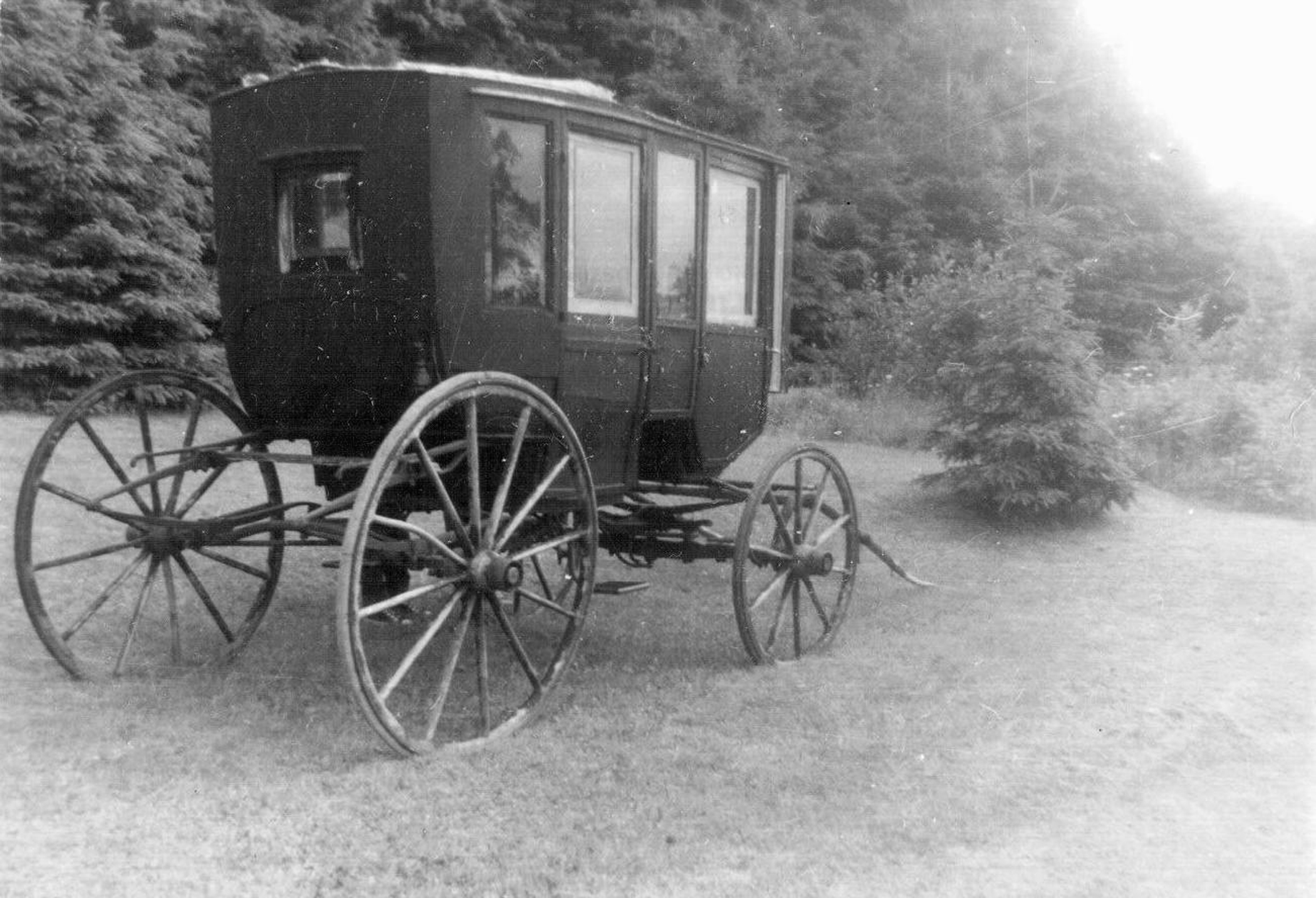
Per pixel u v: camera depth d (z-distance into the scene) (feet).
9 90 41.47
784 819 13.75
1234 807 14.83
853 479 42.37
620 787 14.46
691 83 69.46
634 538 21.71
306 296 16.80
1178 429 45.34
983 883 12.39
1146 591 29.09
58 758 14.47
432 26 68.44
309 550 28.19
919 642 23.20
